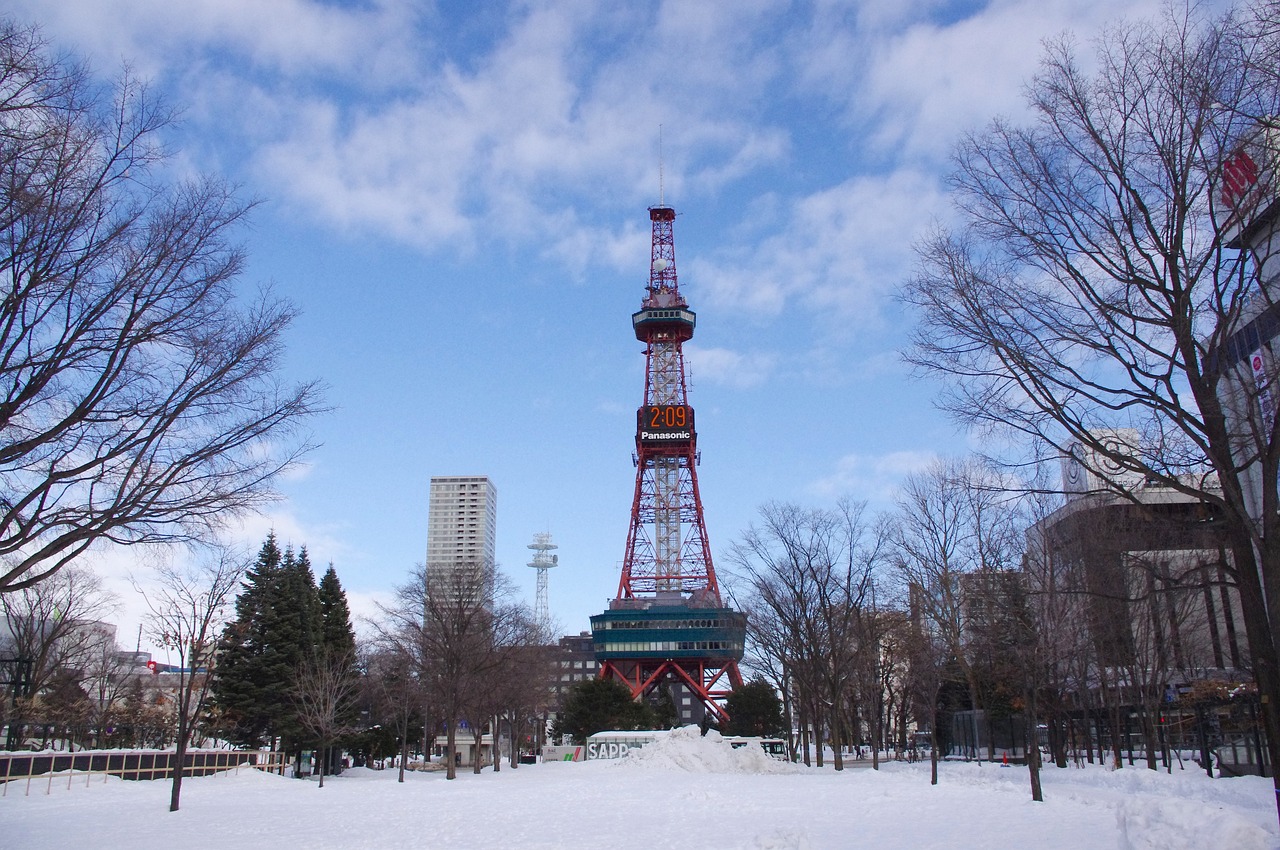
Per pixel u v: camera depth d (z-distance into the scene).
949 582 48.84
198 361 18.38
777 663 89.19
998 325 16.34
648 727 115.62
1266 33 13.77
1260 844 13.43
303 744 69.81
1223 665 53.94
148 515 18.11
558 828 26.00
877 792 36.16
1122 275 15.75
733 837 22.89
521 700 84.06
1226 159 14.76
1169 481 15.53
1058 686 50.28
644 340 158.75
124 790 45.84
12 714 59.16
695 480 146.25
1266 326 15.75
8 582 17.80
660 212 169.25
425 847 22.16
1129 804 15.81
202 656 55.28
